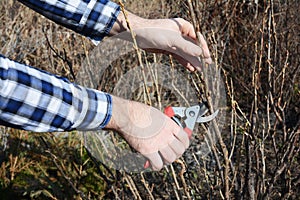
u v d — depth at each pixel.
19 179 2.86
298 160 2.63
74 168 2.84
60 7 1.31
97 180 2.74
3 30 3.46
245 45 3.43
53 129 1.02
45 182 2.80
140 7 3.64
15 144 3.00
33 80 0.98
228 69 3.60
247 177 1.83
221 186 1.80
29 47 3.54
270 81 1.89
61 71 3.06
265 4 2.12
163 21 1.37
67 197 2.68
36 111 0.99
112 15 1.35
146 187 1.87
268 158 2.64
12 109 0.97
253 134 1.83
